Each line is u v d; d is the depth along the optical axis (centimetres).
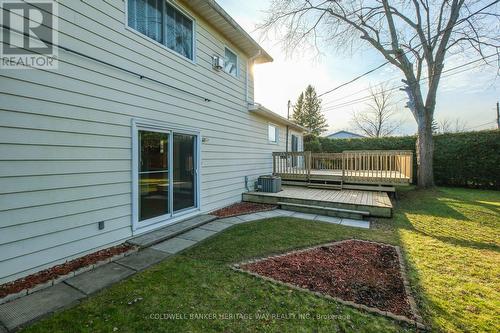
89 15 329
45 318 212
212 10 538
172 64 475
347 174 848
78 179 318
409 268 312
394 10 999
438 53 962
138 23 410
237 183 739
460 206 698
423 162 1020
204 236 432
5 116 252
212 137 609
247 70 784
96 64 338
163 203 465
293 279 281
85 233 328
